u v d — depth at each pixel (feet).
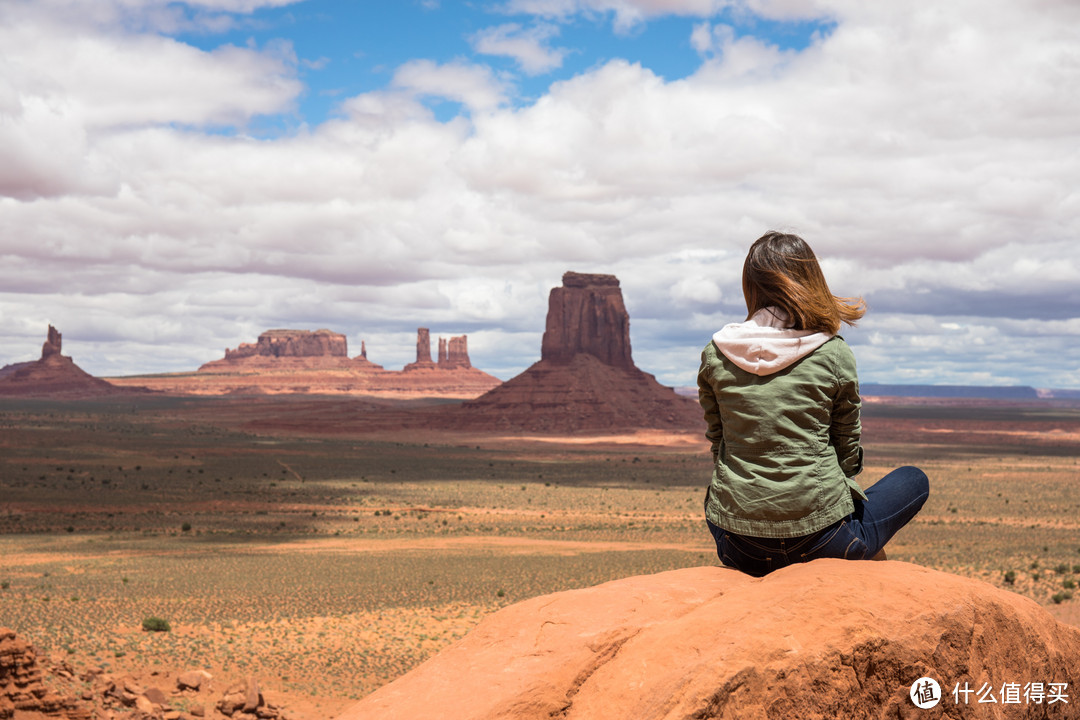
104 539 257.34
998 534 266.36
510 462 569.64
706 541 262.67
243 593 165.78
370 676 108.88
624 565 207.00
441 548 242.58
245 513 332.80
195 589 168.96
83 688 72.84
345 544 251.80
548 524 306.55
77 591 162.91
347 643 127.03
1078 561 188.65
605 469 537.65
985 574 169.07
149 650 113.50
